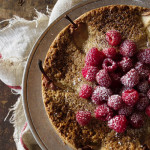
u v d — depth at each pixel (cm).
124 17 62
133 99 55
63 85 61
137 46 61
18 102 70
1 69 69
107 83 57
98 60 58
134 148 57
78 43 63
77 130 58
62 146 61
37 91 64
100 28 62
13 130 71
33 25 71
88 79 58
